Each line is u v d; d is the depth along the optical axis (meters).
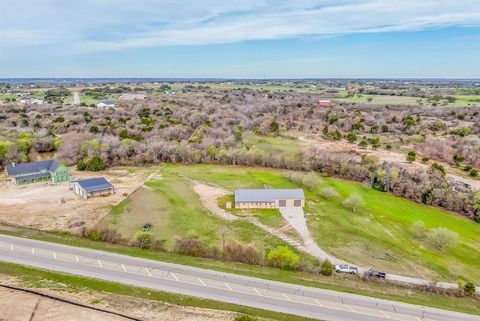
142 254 47.03
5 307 34.03
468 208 67.00
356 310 35.97
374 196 74.06
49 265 42.78
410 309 36.59
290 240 53.62
